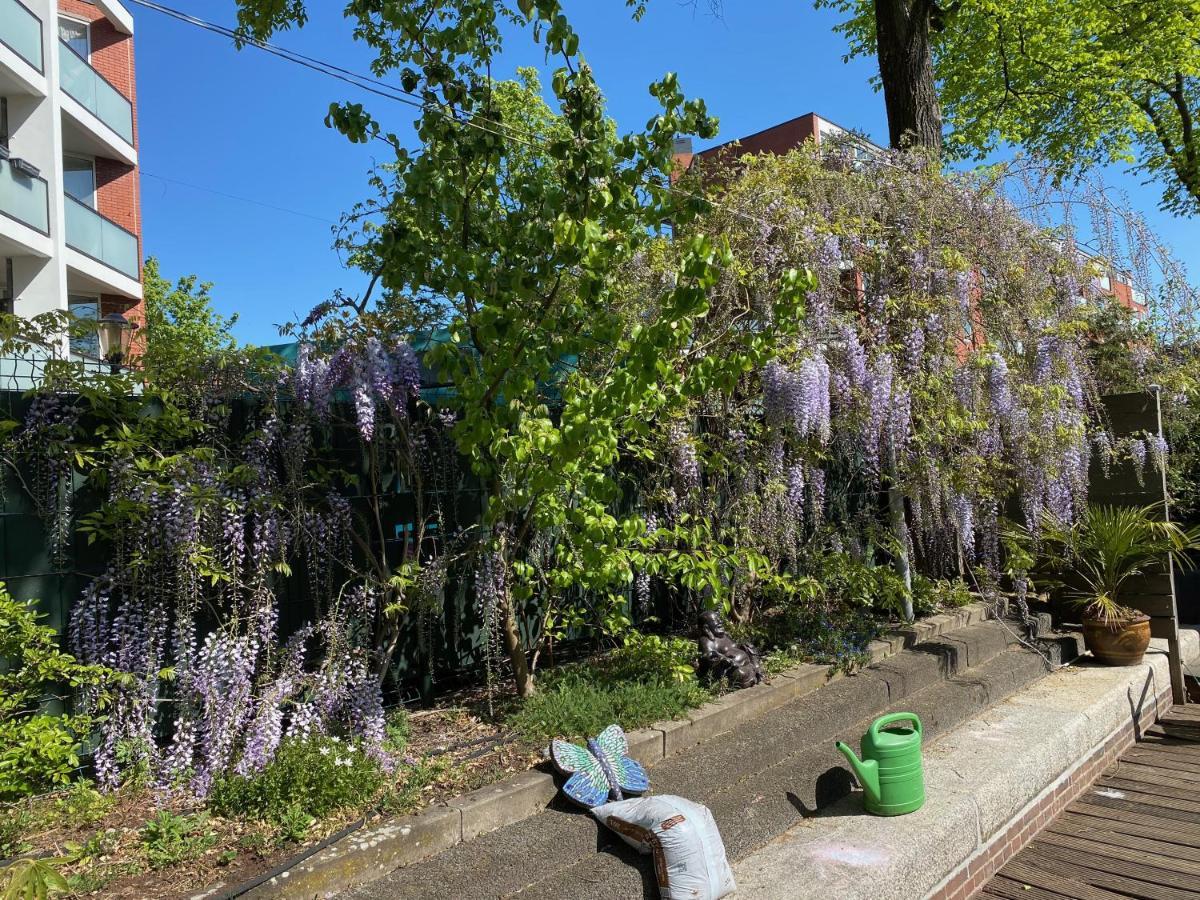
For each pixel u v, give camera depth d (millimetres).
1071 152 12555
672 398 3988
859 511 5941
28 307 11875
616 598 4484
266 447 3549
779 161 5613
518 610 4520
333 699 3361
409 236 3684
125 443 3219
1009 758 4316
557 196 3471
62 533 3213
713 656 4297
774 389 4586
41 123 12211
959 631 5992
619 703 3816
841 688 4602
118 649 3268
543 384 4570
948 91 12500
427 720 3930
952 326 5480
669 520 4828
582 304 3746
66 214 12406
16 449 3121
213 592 3529
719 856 2887
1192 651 7105
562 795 3184
